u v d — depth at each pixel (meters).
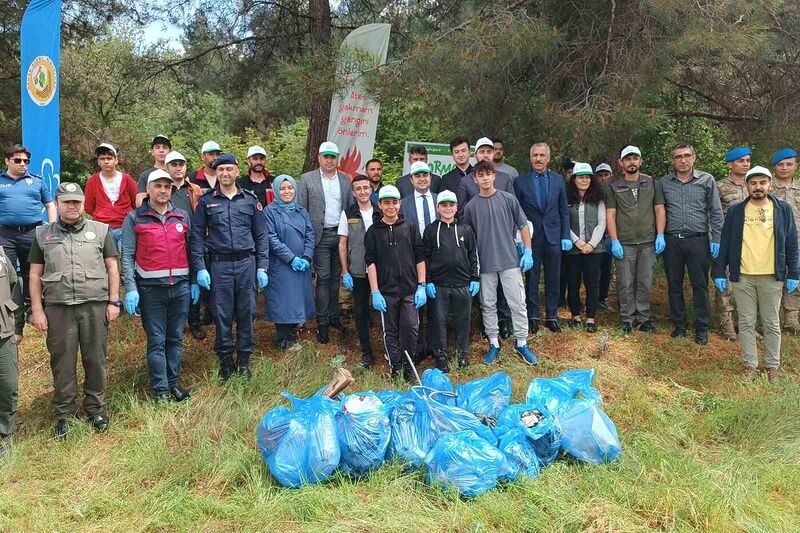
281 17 9.39
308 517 3.46
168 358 5.03
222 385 5.24
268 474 3.89
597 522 3.31
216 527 3.44
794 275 5.45
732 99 8.45
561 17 7.32
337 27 9.63
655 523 3.40
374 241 5.35
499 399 4.49
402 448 3.91
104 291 4.55
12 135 12.54
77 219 4.45
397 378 5.31
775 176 6.58
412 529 3.29
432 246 5.44
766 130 7.91
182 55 10.24
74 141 13.12
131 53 9.96
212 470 3.93
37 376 5.56
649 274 6.53
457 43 6.13
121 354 5.80
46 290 4.42
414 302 5.39
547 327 6.54
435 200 5.96
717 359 5.96
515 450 3.79
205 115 18.80
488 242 5.68
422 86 6.12
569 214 6.43
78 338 4.54
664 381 5.49
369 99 6.77
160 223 4.84
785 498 3.80
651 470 3.88
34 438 4.40
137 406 4.77
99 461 4.14
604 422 4.05
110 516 3.54
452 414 4.01
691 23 6.14
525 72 7.45
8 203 5.96
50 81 6.56
